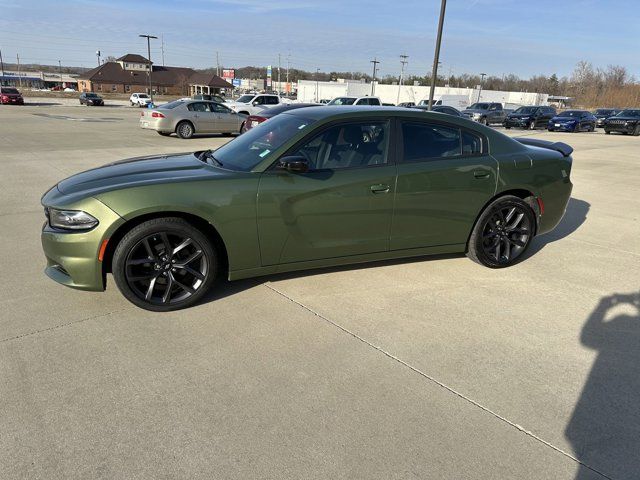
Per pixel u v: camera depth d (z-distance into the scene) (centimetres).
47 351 286
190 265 341
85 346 292
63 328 313
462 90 5616
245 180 338
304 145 358
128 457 207
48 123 2148
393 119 391
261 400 247
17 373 263
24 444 212
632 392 263
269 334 313
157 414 234
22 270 409
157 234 322
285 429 226
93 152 1177
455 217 414
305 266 374
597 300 383
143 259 326
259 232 345
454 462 209
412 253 412
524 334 324
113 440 217
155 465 203
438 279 416
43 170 906
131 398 246
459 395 256
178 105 1677
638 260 486
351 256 387
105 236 311
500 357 295
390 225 389
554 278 429
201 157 415
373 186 372
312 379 266
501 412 243
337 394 254
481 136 427
